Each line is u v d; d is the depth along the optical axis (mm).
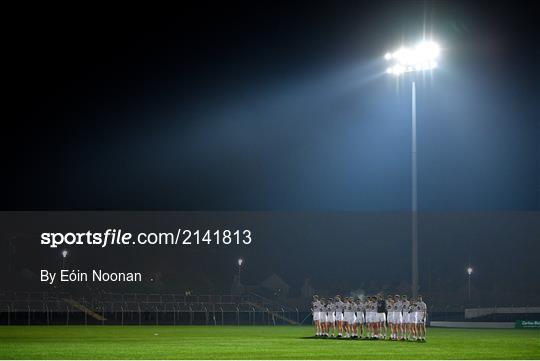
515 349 35531
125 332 55531
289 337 46969
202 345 38875
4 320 72812
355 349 35531
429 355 31969
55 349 36031
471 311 75250
